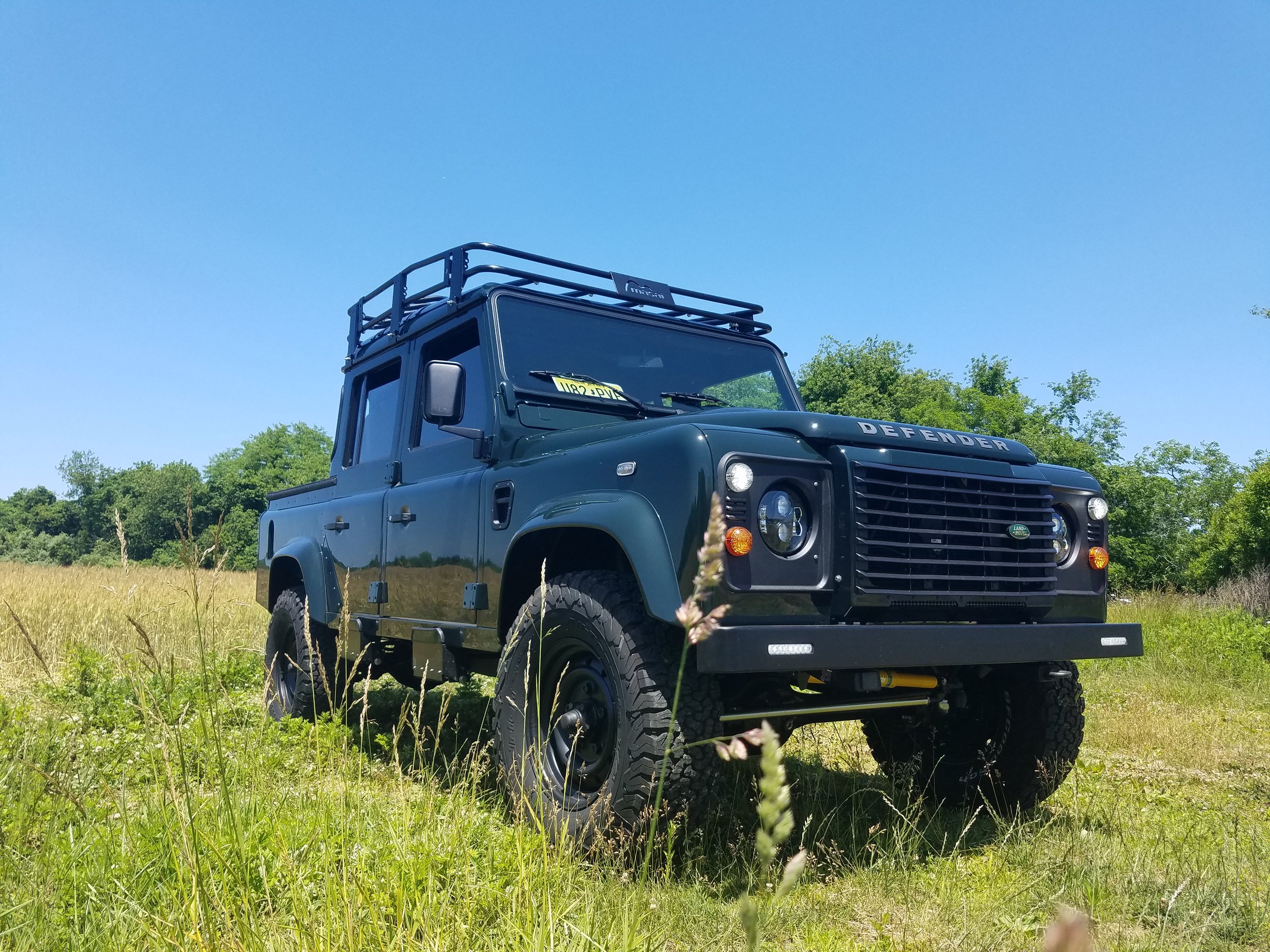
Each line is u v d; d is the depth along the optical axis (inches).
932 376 1736.0
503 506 143.6
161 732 113.3
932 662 116.7
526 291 165.0
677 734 108.8
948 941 97.7
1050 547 135.0
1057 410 1686.8
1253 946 98.7
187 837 91.1
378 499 185.9
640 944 83.0
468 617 150.2
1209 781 185.2
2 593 445.1
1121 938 97.3
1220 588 650.8
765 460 111.8
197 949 74.1
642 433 123.5
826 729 217.5
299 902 83.4
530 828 120.4
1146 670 339.9
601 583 120.8
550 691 129.6
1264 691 308.3
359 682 203.5
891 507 118.8
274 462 3043.8
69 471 3769.7
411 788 137.2
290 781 129.3
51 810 108.0
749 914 29.0
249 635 314.2
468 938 81.7
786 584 111.4
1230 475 1833.2
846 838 133.8
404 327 195.2
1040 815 151.8
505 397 151.9
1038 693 148.9
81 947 80.1
